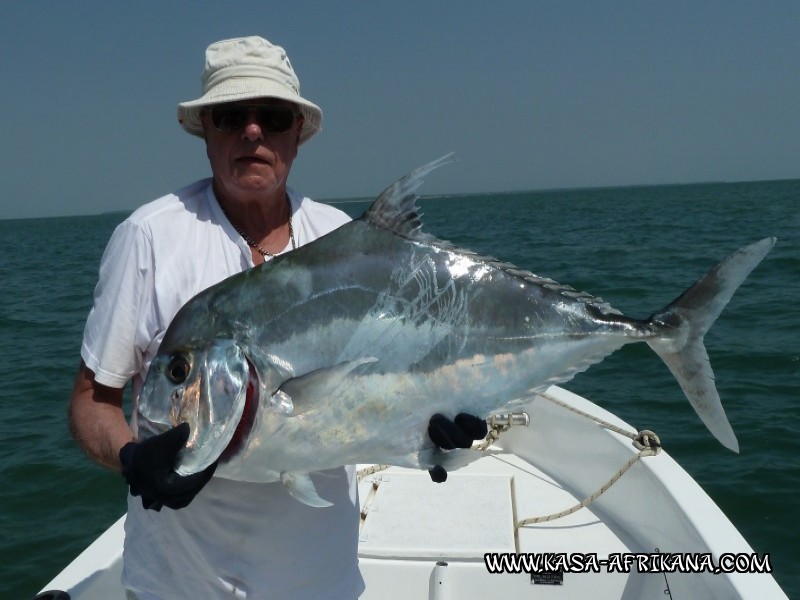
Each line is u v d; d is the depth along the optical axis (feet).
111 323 6.55
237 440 6.09
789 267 54.39
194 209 7.02
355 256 6.55
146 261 6.63
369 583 10.37
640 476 10.93
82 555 9.59
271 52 6.96
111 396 6.77
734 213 156.04
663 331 7.70
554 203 387.96
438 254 6.80
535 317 7.15
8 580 15.66
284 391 6.10
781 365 28.07
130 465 5.57
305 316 6.31
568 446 12.75
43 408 27.76
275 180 6.93
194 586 6.88
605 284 50.83
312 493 6.21
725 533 9.18
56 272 89.04
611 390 25.79
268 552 6.81
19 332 44.65
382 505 11.81
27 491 19.88
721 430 7.62
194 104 6.76
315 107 7.14
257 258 7.14
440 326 6.70
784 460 19.48
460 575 10.19
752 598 8.01
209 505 6.75
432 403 6.68
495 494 12.17
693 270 56.18
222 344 6.07
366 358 6.35
